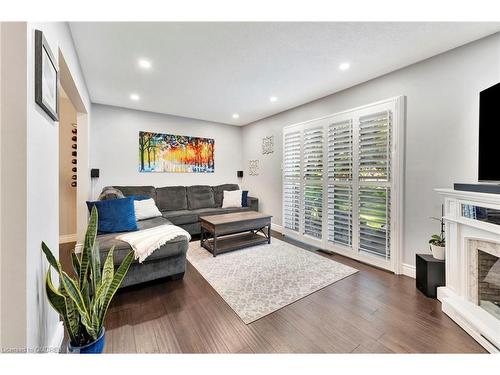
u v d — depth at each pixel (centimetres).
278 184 468
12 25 96
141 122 446
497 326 152
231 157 572
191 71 275
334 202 338
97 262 139
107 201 272
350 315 186
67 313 112
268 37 206
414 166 250
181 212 427
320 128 360
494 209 153
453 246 193
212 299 208
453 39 205
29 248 100
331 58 242
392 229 267
